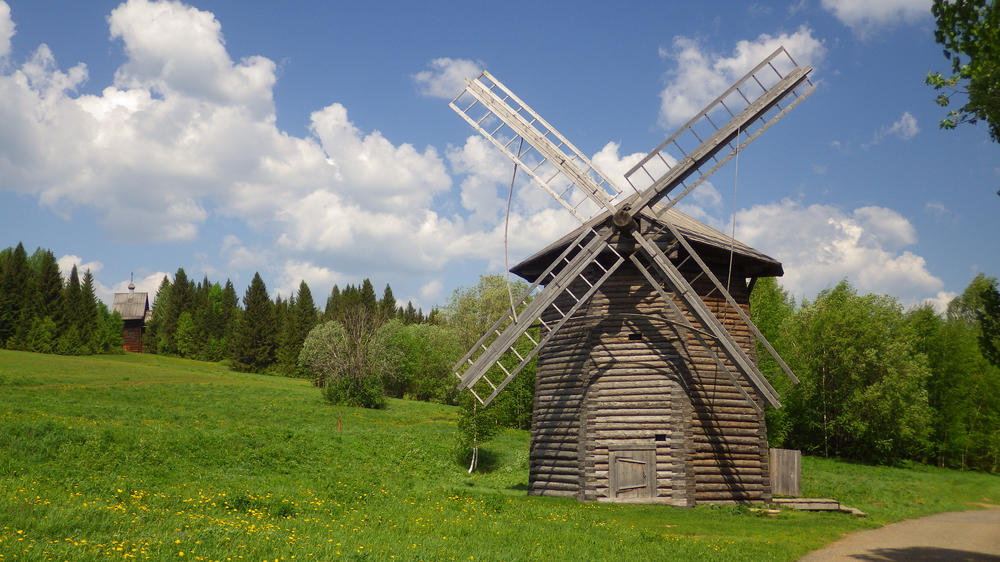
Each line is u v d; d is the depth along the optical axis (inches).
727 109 1014.4
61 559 410.3
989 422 2664.9
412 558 494.3
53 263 4667.8
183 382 3152.1
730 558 591.5
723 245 1056.2
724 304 1095.6
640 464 1011.9
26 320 4370.1
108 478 842.2
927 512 1195.9
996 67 507.2
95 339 4685.0
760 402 1070.4
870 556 652.1
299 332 5059.1
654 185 1012.5
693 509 952.9
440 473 1478.8
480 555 526.9
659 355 1038.4
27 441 948.6
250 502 719.1
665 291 1040.2
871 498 1355.8
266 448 1256.8
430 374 3909.9
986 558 668.7
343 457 1382.9
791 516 944.3
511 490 1268.5
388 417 2500.0
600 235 1027.3
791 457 1117.1
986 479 2117.4
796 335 2566.4
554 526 717.9
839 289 2699.3
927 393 2500.0
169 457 1059.9
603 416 1041.5
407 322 5994.1
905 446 2532.0
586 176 1029.8
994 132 544.1
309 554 480.4
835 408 2464.3
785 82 1015.0
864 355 2383.1
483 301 3363.7
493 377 1674.5
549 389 1130.0
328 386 2933.1
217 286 7303.2
